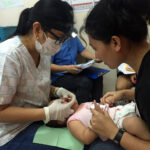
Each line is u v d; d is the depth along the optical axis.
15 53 0.88
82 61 2.00
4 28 1.71
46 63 1.10
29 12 0.91
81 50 1.86
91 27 0.63
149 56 0.59
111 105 1.10
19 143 0.93
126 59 0.67
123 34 0.59
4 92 0.84
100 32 0.61
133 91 1.11
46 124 1.04
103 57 0.70
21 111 0.89
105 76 2.02
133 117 0.83
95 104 0.87
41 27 0.85
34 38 0.90
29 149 0.91
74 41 1.76
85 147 0.94
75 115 1.01
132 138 0.72
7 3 1.95
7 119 0.89
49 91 1.16
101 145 0.88
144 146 0.69
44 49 0.93
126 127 0.82
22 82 0.96
